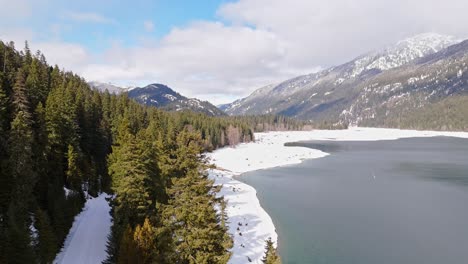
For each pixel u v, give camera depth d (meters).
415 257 37.47
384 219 50.03
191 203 21.33
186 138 23.30
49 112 47.47
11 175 31.55
